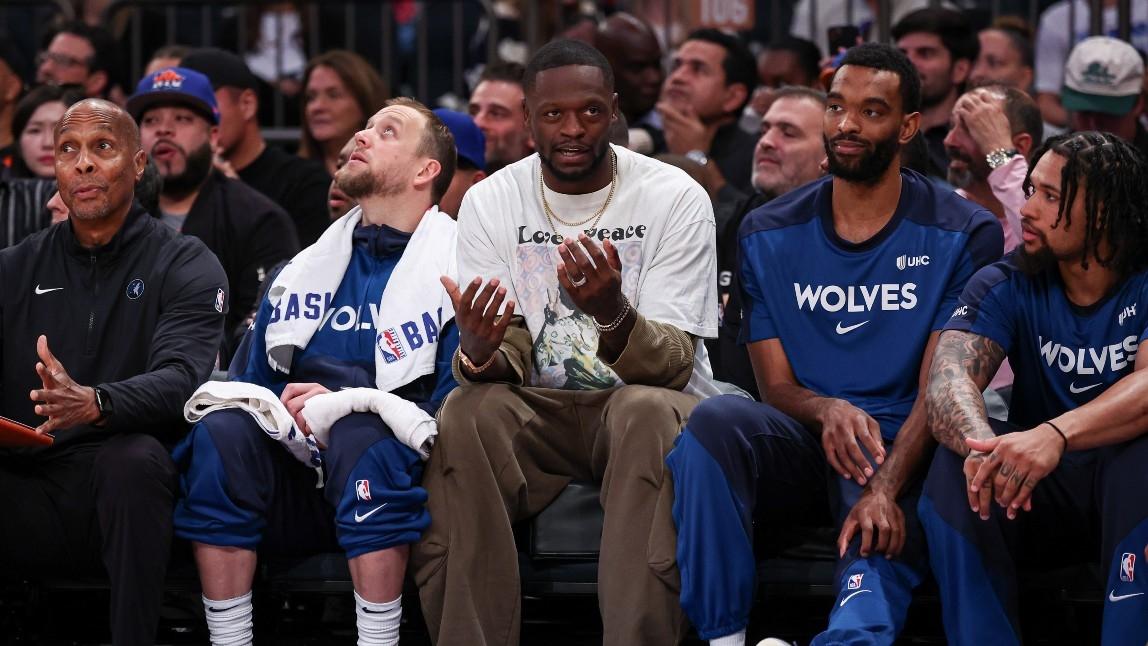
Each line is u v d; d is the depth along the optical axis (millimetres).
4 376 7133
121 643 6488
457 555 6480
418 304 7098
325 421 6652
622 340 6449
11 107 11141
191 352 6961
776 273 6879
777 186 8758
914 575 6250
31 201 9242
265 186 10469
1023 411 6582
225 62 10484
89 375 7059
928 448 6398
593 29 11891
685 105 10867
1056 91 11992
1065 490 6262
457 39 12633
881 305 6719
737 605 6211
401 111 7484
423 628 7551
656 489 6367
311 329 7164
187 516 6609
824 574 6727
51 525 6836
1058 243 6219
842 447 6379
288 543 6918
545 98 6691
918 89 6699
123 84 12398
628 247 6840
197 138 9344
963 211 6758
